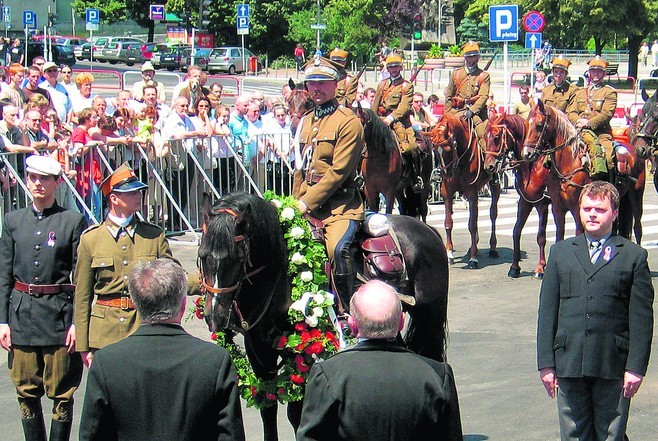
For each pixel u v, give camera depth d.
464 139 13.11
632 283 5.40
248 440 6.99
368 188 11.95
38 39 45.19
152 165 13.96
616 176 12.45
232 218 5.32
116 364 4.01
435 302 6.50
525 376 8.41
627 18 44.91
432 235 6.61
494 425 7.19
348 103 11.93
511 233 16.03
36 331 6.22
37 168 6.23
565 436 5.57
